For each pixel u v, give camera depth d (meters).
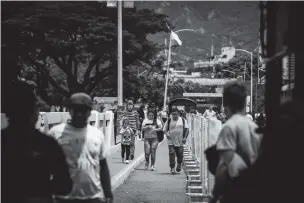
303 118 5.80
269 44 7.22
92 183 8.17
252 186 6.14
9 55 52.19
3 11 68.94
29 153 7.04
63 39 73.56
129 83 83.75
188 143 38.91
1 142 7.07
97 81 85.06
